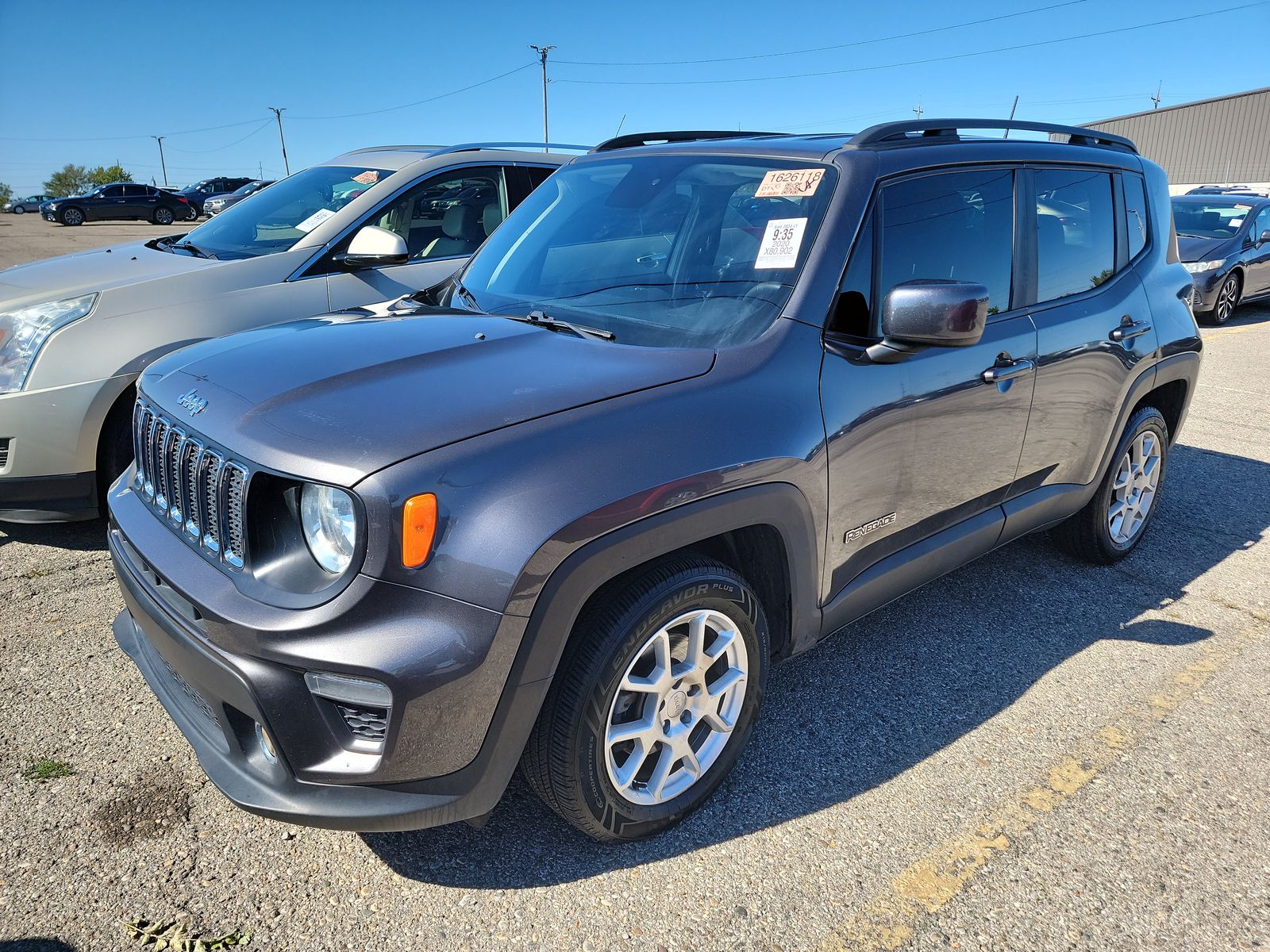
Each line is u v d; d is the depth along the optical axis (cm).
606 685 208
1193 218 1216
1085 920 214
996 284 310
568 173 353
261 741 201
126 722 282
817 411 242
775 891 221
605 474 199
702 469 212
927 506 288
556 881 222
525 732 198
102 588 372
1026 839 240
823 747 278
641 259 289
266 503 195
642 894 218
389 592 183
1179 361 400
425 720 186
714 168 302
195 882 219
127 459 399
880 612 370
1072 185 350
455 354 235
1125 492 406
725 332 250
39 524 438
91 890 215
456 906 213
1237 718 297
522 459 193
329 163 539
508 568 186
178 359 260
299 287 443
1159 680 320
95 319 385
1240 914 217
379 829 193
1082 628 357
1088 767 271
